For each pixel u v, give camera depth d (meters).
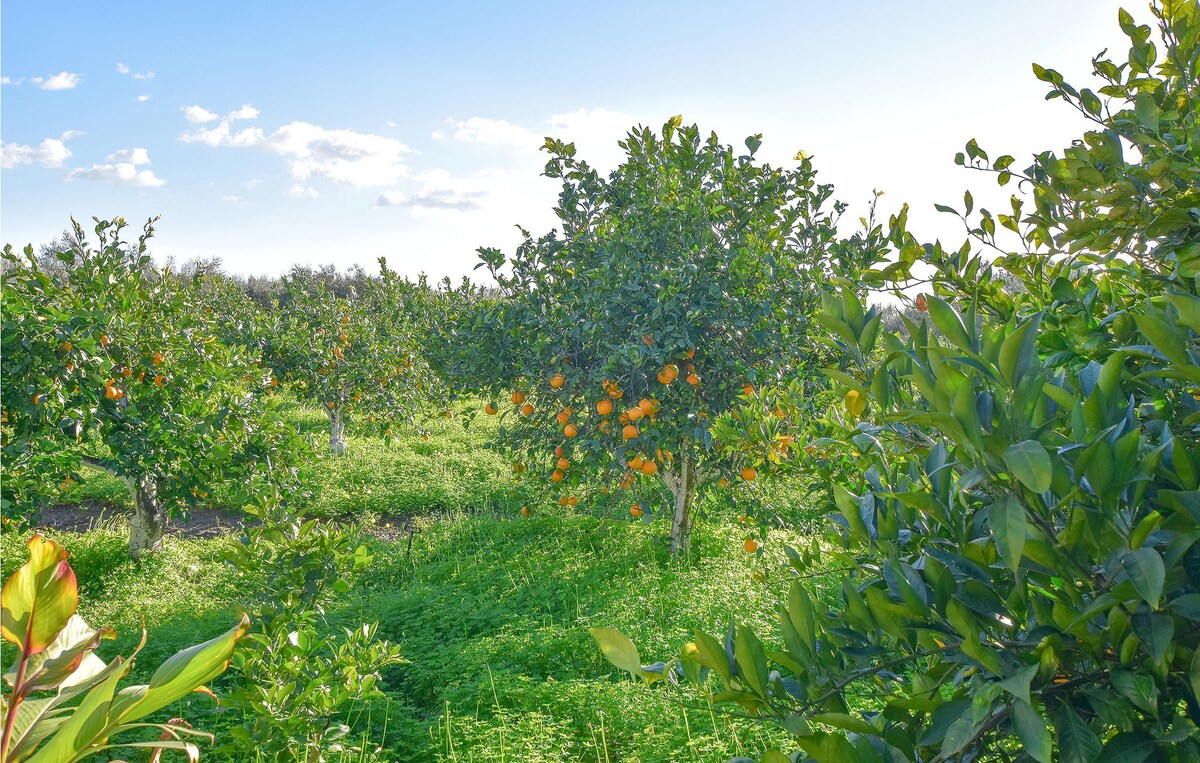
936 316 1.40
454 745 4.89
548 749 4.65
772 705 1.48
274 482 8.84
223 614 7.38
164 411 8.60
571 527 10.02
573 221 8.90
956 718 1.36
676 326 6.94
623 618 6.63
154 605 7.75
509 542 9.59
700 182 8.36
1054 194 2.23
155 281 10.43
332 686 4.39
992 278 2.72
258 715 4.04
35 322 7.28
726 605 6.60
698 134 8.37
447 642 6.90
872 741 1.47
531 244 8.51
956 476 1.57
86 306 8.38
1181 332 1.51
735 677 1.53
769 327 7.45
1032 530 1.27
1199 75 2.07
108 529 10.53
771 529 7.79
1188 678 1.29
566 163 8.86
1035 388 1.27
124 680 5.73
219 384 9.24
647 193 8.12
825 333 7.86
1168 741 1.17
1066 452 1.28
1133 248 2.11
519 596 7.63
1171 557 1.22
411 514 12.18
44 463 7.46
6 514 7.26
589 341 7.27
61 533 10.16
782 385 7.28
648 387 7.20
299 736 4.04
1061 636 1.31
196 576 8.92
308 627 4.38
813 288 8.23
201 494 8.77
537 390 8.44
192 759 1.50
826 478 3.79
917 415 1.24
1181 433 1.58
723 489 7.79
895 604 1.43
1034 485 1.05
